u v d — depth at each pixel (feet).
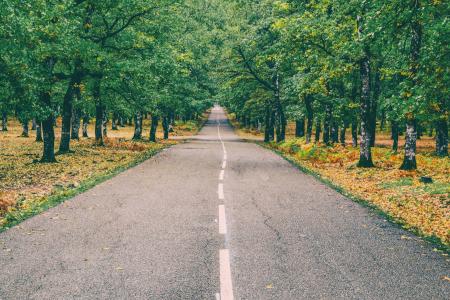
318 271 17.30
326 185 42.04
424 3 31.12
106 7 64.49
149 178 45.16
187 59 105.81
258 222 25.73
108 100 95.35
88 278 16.19
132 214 27.45
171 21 81.92
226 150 91.97
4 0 35.22
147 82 75.87
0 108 46.88
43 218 26.09
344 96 99.86
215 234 22.79
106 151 86.07
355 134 112.06
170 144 115.14
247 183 42.42
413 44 47.26
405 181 45.50
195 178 45.52
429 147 136.46
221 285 15.64
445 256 19.67
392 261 18.75
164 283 15.79
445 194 37.24
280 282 16.02
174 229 23.72
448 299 14.69
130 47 69.67
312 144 83.05
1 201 31.45
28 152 86.99
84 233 22.63
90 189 37.63
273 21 92.17
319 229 24.34
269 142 126.72
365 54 59.00
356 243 21.54
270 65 123.95
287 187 40.24
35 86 46.34
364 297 14.75
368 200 35.68
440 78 31.30
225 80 135.23
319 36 66.08
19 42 40.37
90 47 57.31
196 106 147.95
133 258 18.61
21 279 16.01
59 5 49.52
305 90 72.38
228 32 120.67
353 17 58.80
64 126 79.30
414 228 25.48
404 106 32.94
